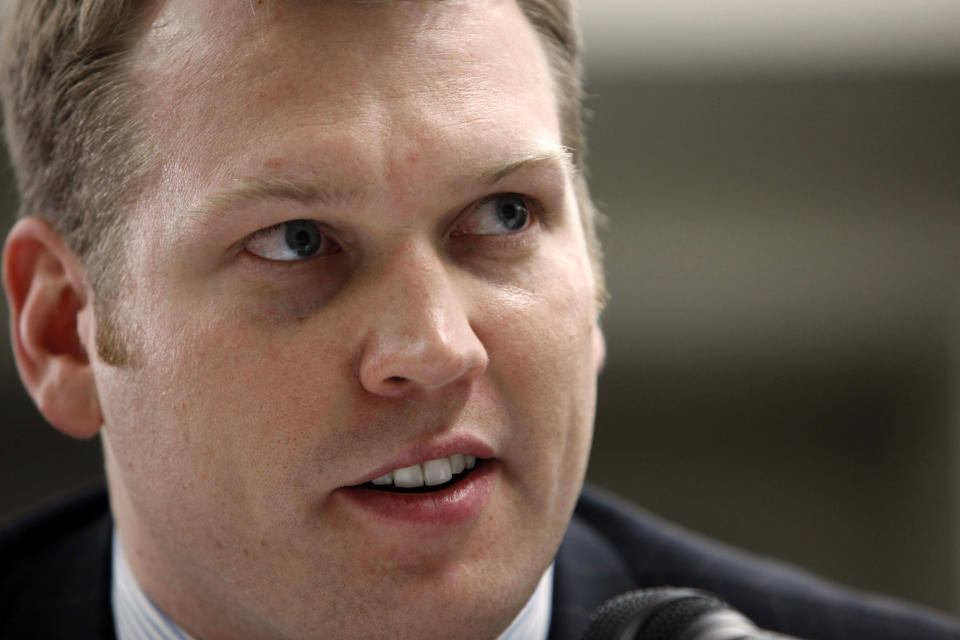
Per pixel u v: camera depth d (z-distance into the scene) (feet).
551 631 14.07
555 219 11.09
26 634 14.38
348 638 10.47
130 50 10.70
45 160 11.99
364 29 9.89
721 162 27.02
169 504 10.91
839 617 15.30
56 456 27.40
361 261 10.07
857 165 26.91
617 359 27.89
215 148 9.94
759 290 27.58
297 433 10.00
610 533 15.89
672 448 28.14
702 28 25.93
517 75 10.58
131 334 10.79
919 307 27.61
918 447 27.68
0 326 26.66
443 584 10.21
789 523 27.91
